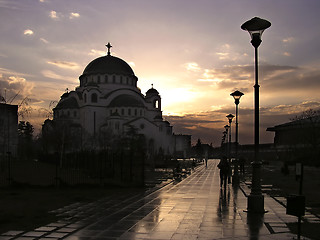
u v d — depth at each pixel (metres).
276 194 17.92
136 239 8.49
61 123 76.19
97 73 111.75
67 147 69.94
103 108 106.25
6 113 50.69
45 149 65.56
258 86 13.15
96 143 90.75
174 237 8.70
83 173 30.06
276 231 9.27
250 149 100.81
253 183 12.62
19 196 16.81
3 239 8.48
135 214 12.00
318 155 50.38
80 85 118.69
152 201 15.40
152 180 27.52
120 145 75.25
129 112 104.56
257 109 12.95
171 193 18.62
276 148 69.81
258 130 12.88
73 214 11.97
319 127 54.16
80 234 9.02
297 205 8.29
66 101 109.75
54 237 8.67
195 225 10.15
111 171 27.47
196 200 15.75
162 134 112.94
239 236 8.74
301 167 8.55
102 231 9.35
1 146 46.78
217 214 12.01
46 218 11.17
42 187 20.47
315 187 21.77
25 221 10.66
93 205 14.13
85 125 103.31
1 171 32.62
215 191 19.69
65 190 19.62
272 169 45.78
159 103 122.00
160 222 10.59
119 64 115.25
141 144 80.81
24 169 36.16
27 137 81.50
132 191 19.59
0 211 12.51
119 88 111.00
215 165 65.50
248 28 13.12
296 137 59.59
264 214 11.98
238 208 13.34
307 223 10.34
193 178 30.80
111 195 17.64
